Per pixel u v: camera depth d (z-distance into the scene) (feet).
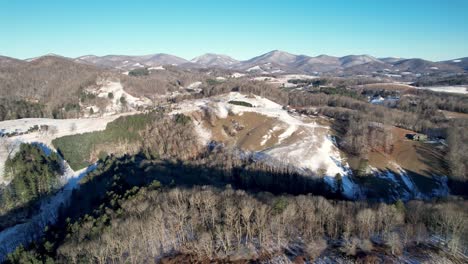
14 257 217.77
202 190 291.58
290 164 469.98
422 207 265.54
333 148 540.93
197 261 221.25
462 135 531.09
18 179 388.57
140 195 273.95
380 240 238.27
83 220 245.45
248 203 250.98
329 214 251.39
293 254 225.76
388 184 451.12
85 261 201.16
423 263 210.18
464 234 228.02
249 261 220.23
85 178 409.69
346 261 214.48
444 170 467.52
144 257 223.10
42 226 339.16
